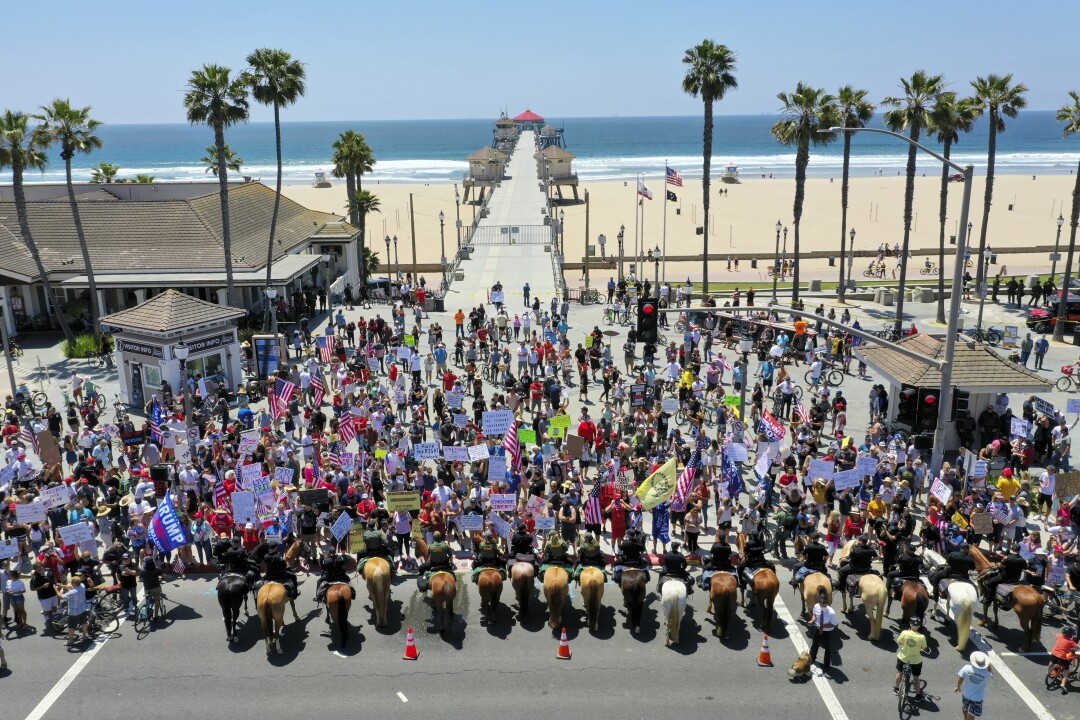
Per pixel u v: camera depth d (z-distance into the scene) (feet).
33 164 153.17
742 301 205.26
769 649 62.90
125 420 102.68
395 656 62.54
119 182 242.78
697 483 85.15
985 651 62.69
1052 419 101.04
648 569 75.00
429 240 321.11
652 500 76.69
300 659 62.23
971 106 178.50
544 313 171.22
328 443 94.32
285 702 56.75
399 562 78.02
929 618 67.97
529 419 115.03
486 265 241.14
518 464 87.10
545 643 64.44
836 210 377.71
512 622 67.87
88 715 55.42
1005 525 78.13
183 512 76.54
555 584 64.75
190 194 220.64
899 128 179.22
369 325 152.05
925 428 103.35
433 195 479.00
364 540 68.74
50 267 168.86
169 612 69.46
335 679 59.57
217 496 79.10
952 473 84.48
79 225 151.33
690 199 422.00
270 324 167.53
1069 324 167.43
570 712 55.52
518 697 57.26
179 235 179.32
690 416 110.01
